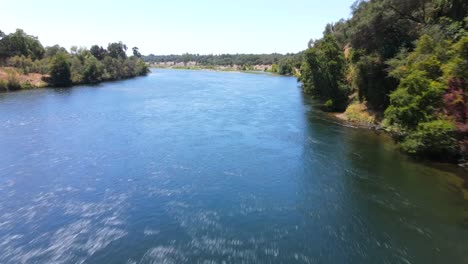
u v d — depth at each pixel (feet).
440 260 62.85
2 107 207.31
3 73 308.81
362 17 183.42
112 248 66.59
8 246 66.80
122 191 91.09
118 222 76.02
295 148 126.62
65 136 141.79
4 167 106.32
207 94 284.20
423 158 114.62
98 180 97.76
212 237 70.38
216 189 92.68
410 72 123.54
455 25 133.90
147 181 97.45
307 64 241.14
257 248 66.54
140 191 91.20
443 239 69.36
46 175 100.78
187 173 103.30
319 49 238.48
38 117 178.70
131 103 230.07
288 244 68.03
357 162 111.75
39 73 351.67
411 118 114.62
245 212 80.64
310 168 107.04
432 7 161.07
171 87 349.00
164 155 118.73
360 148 126.52
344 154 119.75
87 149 124.88
